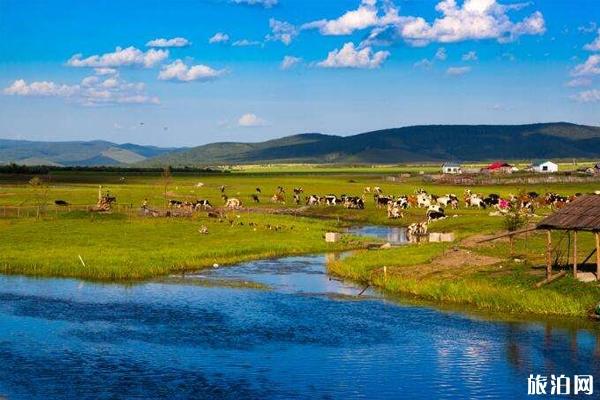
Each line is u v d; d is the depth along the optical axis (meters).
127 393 31.73
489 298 47.94
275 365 35.62
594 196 50.34
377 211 110.75
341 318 44.97
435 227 88.81
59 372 34.47
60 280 57.22
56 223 86.25
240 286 55.34
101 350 38.03
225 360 36.34
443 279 54.25
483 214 98.12
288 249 73.94
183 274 60.72
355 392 31.97
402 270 59.12
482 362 35.91
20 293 52.06
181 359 36.53
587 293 46.78
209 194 134.50
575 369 34.75
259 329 42.25
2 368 34.97
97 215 93.44
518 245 68.31
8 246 69.94
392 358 36.66
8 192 125.88
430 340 39.84
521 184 170.62
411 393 31.84
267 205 121.06
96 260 62.38
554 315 45.38
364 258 64.62
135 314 45.91
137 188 144.75
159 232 81.12
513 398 31.14
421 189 145.12
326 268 64.12
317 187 161.12
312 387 32.56
